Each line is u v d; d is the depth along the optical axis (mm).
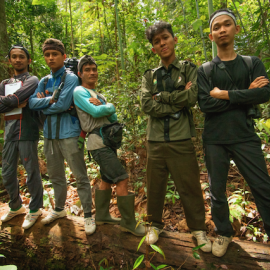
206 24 3846
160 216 2029
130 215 2061
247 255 1782
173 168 1891
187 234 2078
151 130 1970
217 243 1824
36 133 2422
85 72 2145
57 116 2180
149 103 1905
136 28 4672
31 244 2336
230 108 1756
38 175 2404
